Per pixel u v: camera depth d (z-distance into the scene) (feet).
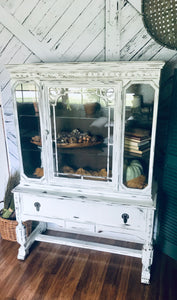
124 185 5.42
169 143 5.96
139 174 5.26
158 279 5.98
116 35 5.88
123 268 6.34
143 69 4.59
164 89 6.03
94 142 5.32
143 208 5.31
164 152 6.44
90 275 6.13
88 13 5.87
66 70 4.96
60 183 5.83
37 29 6.29
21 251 6.59
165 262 6.50
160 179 6.68
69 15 5.99
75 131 5.42
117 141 5.15
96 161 5.48
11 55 6.68
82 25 6.01
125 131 5.08
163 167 6.46
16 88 5.39
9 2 6.16
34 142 5.68
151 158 5.10
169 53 5.78
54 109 5.34
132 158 5.21
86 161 5.55
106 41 5.99
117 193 5.51
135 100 4.84
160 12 5.46
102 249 6.30
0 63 6.81
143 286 5.78
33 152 5.79
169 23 5.50
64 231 7.80
